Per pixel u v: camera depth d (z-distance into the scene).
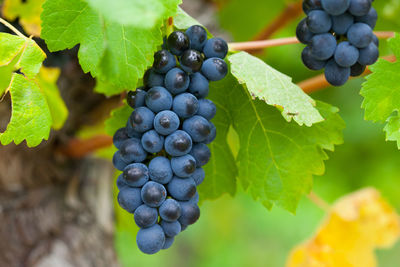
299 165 0.66
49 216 0.82
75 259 0.81
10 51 0.61
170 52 0.59
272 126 0.66
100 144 0.82
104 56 0.57
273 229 2.11
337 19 0.59
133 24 0.51
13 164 0.80
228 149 0.69
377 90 0.63
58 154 0.84
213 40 0.60
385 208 0.88
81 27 0.60
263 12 1.09
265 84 0.61
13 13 0.69
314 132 0.66
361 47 0.59
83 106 0.84
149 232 0.57
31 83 0.61
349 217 0.85
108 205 0.90
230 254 2.31
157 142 0.58
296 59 1.17
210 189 0.70
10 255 0.79
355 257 0.86
